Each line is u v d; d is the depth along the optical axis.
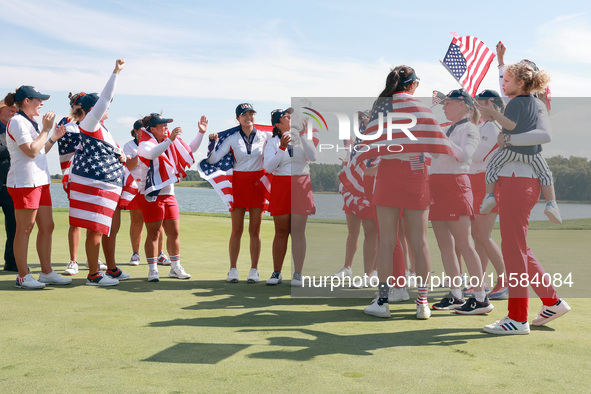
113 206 4.45
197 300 3.90
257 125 5.13
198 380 2.07
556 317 3.10
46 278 4.48
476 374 2.19
